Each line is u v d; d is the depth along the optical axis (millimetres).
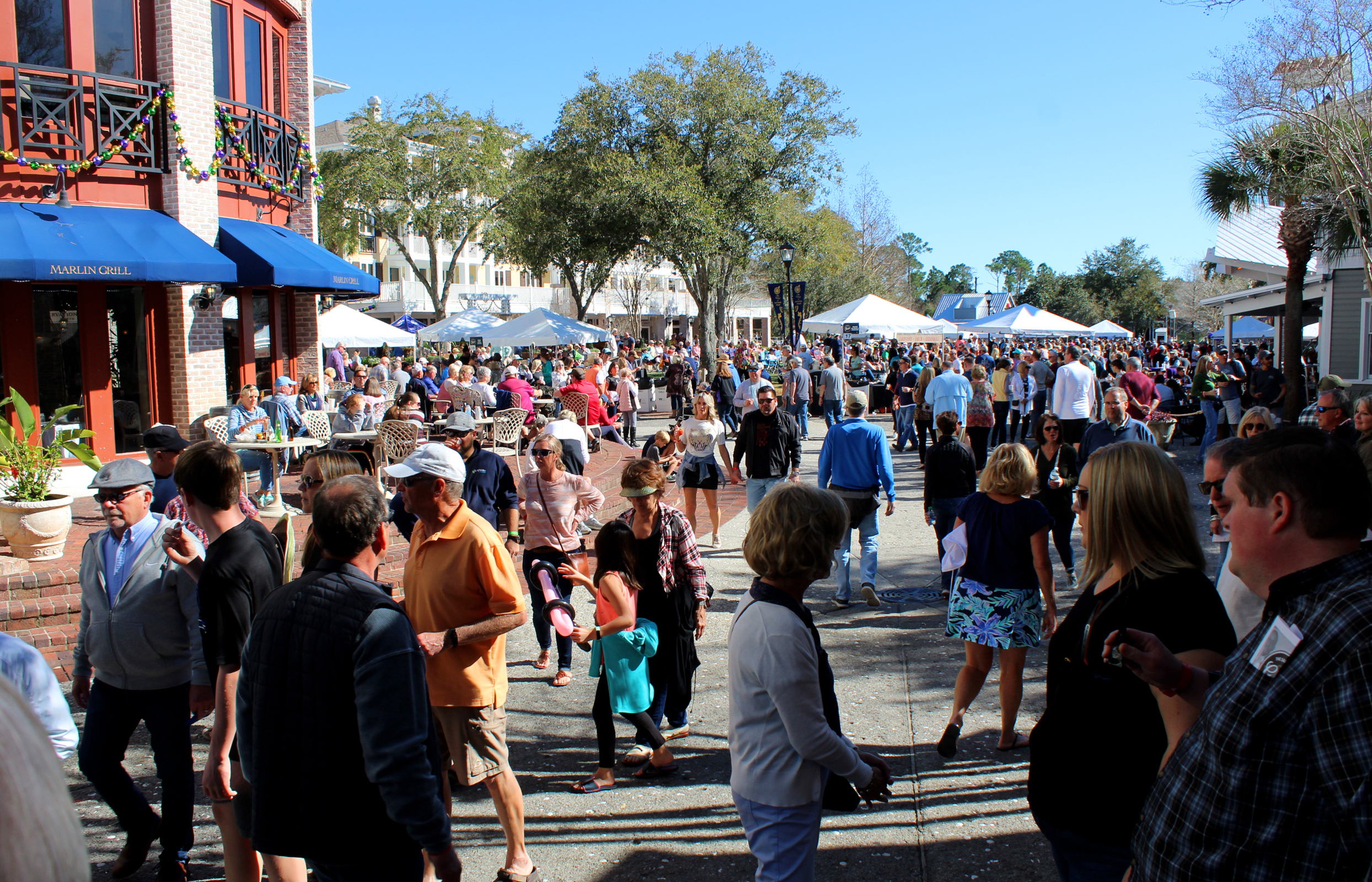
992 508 4707
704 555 9625
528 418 15078
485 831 4180
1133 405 7879
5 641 2625
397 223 44188
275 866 3096
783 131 36406
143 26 11211
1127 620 2271
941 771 4633
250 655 2564
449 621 3611
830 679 2760
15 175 10328
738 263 36219
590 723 5449
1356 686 1479
